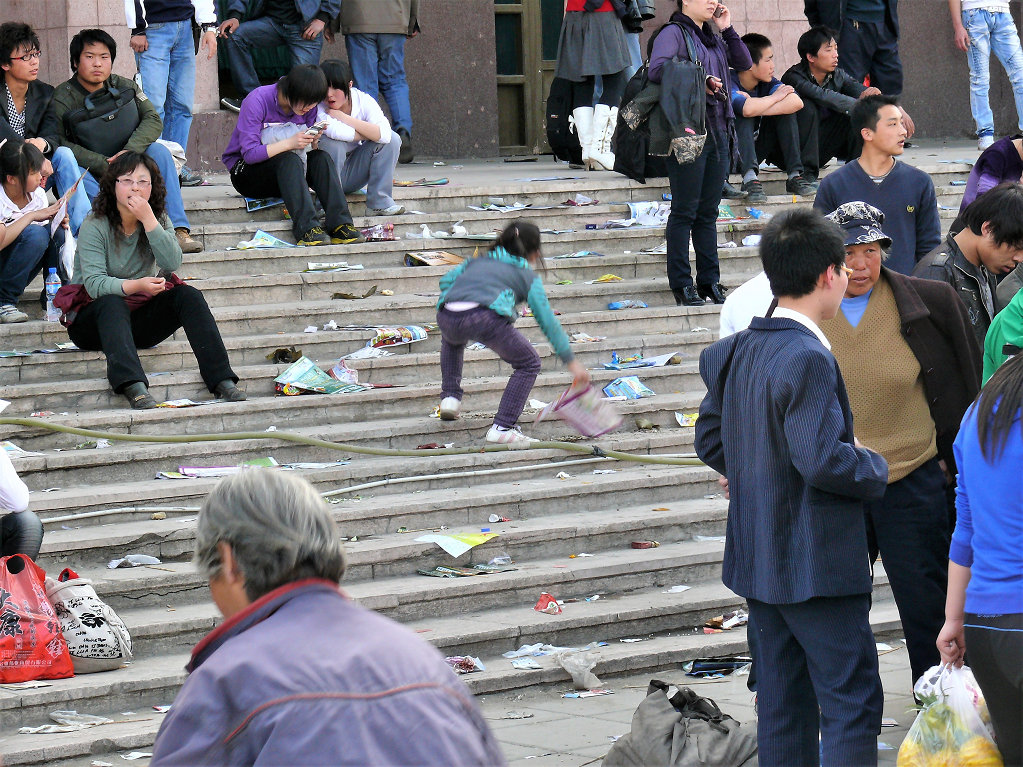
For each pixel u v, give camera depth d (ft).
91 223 68.28
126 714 46.85
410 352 76.02
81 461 60.34
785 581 36.19
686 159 80.53
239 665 19.21
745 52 91.86
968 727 35.35
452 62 128.26
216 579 21.01
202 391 69.26
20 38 76.69
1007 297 48.55
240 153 84.02
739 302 48.80
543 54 135.03
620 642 55.52
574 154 108.88
